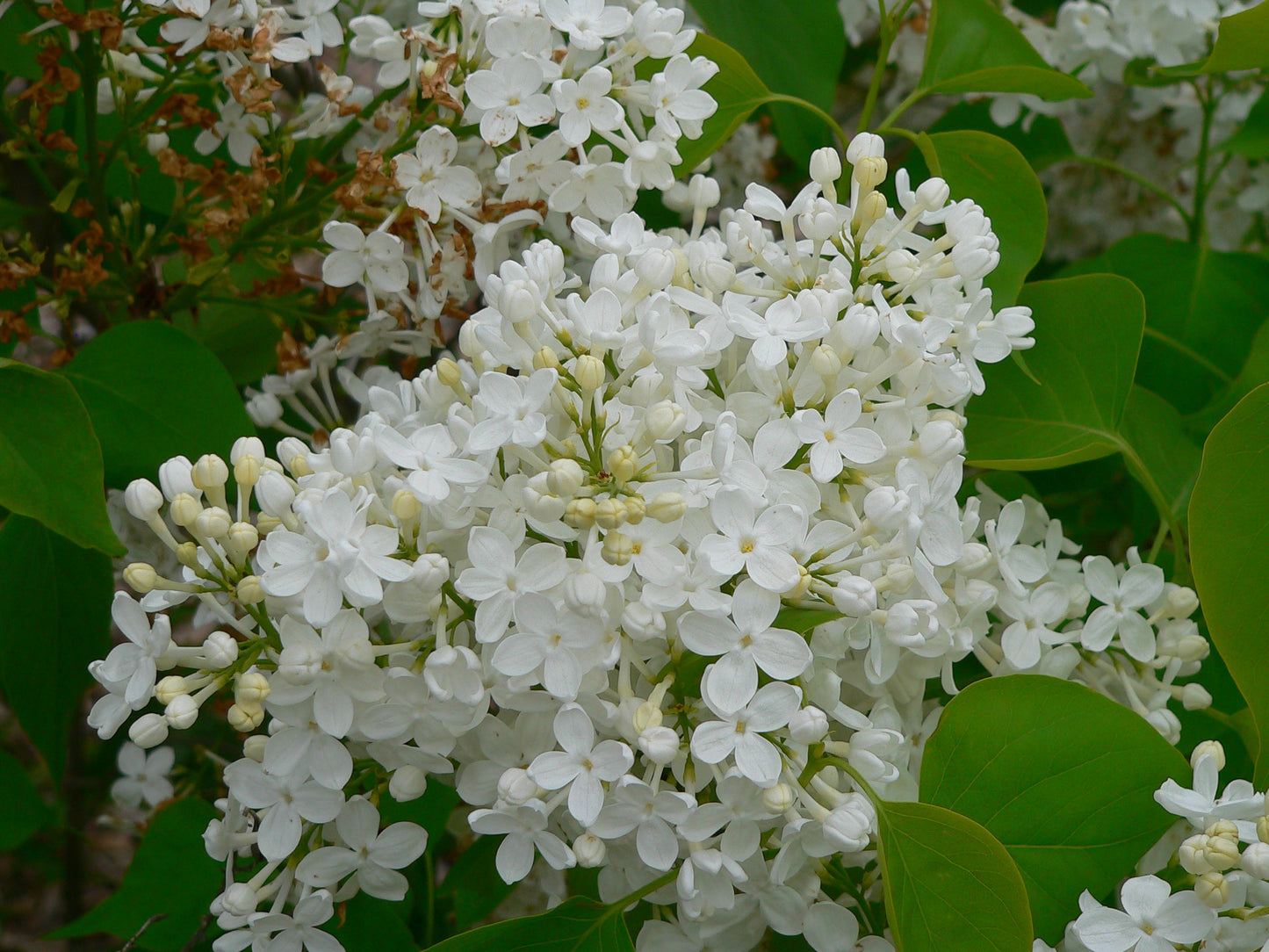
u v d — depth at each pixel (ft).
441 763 1.02
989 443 1.22
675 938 1.05
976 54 1.31
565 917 1.03
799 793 1.00
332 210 1.31
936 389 1.08
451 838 1.57
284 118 1.59
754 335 1.03
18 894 2.25
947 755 1.03
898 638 1.01
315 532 0.96
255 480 1.03
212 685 1.00
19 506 1.08
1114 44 1.48
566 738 0.97
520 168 1.18
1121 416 1.24
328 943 1.05
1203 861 0.98
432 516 1.02
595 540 0.99
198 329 1.47
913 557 1.01
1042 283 1.23
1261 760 1.04
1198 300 1.44
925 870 0.98
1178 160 1.69
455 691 0.99
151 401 1.20
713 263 1.09
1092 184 1.74
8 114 1.33
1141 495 1.36
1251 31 1.23
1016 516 1.13
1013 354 1.19
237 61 1.27
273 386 1.33
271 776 1.02
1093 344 1.21
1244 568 1.04
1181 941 0.98
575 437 1.02
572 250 1.31
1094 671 1.16
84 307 1.51
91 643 1.30
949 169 1.24
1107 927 0.99
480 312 1.09
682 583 0.97
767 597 0.97
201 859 1.25
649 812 0.98
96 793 1.86
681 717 1.02
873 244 1.13
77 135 1.43
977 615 1.11
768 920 1.03
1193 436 1.34
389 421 1.11
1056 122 1.54
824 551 1.01
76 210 1.36
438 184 1.21
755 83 1.27
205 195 1.35
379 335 1.31
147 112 1.32
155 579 1.02
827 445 1.02
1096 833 1.02
